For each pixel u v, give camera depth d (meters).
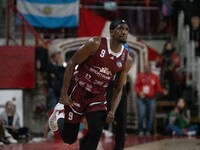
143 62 22.25
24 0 22.25
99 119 9.03
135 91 21.36
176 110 21.30
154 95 21.06
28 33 22.20
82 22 22.64
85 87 9.16
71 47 21.77
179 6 23.61
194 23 23.41
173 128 21.02
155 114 21.47
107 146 15.22
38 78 20.81
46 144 16.03
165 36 24.09
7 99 20.11
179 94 22.58
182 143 16.58
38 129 20.69
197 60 22.84
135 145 15.69
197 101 22.50
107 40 8.94
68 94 9.34
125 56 9.09
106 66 8.98
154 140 17.89
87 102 9.19
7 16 21.06
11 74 20.22
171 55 22.41
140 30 24.02
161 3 23.47
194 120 22.22
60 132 10.07
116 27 8.81
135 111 21.91
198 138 19.28
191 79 22.78
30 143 16.86
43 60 20.30
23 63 20.33
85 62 9.07
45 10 22.38
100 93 9.21
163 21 24.06
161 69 22.44
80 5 23.38
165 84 22.36
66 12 22.48
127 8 23.91
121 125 10.76
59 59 20.11
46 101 20.61
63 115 10.27
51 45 21.72
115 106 9.36
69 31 22.88
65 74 9.09
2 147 15.41
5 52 20.22
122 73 9.33
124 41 8.83
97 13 23.75
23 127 18.86
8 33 21.00
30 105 20.75
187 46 23.02
